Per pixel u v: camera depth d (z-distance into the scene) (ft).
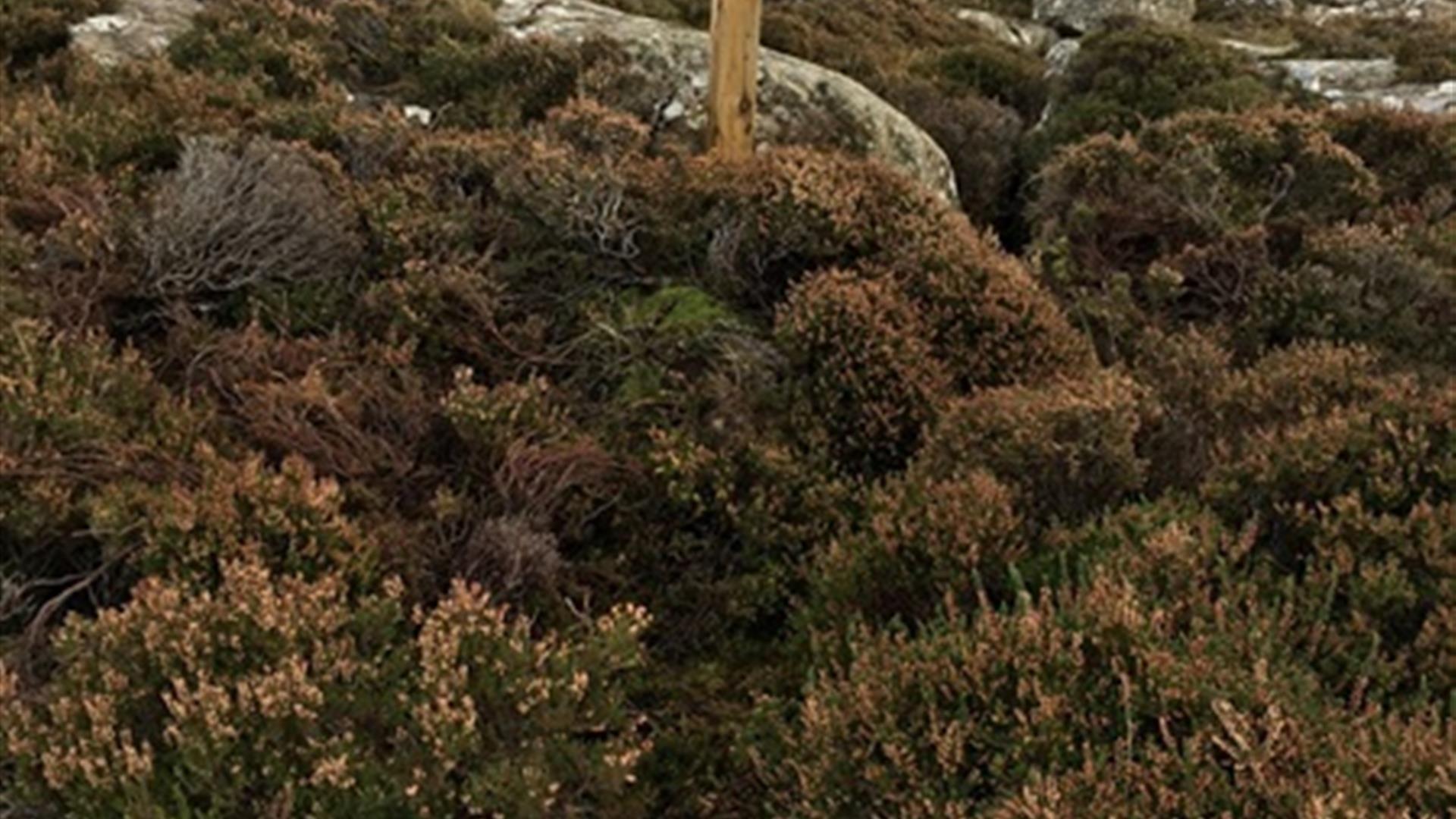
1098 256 27.22
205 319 18.08
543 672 10.93
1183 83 42.83
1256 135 29.84
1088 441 15.06
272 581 12.28
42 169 20.04
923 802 9.49
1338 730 9.65
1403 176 30.63
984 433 15.65
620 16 42.29
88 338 15.69
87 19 32.58
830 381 17.70
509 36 34.88
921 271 20.31
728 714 13.24
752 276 21.25
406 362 17.39
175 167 22.17
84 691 10.05
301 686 10.02
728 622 14.76
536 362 18.45
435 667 10.39
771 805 10.82
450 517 14.62
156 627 10.44
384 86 33.63
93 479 13.44
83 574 12.72
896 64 52.03
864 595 13.67
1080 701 10.30
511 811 9.73
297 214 18.89
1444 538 12.49
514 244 21.16
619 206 21.68
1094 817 8.75
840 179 22.72
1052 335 19.77
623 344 18.69
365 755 10.03
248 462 13.41
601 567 15.06
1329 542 12.96
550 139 24.56
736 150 27.50
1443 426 14.37
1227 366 21.38
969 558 13.25
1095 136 31.35
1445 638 11.23
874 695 10.60
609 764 10.42
